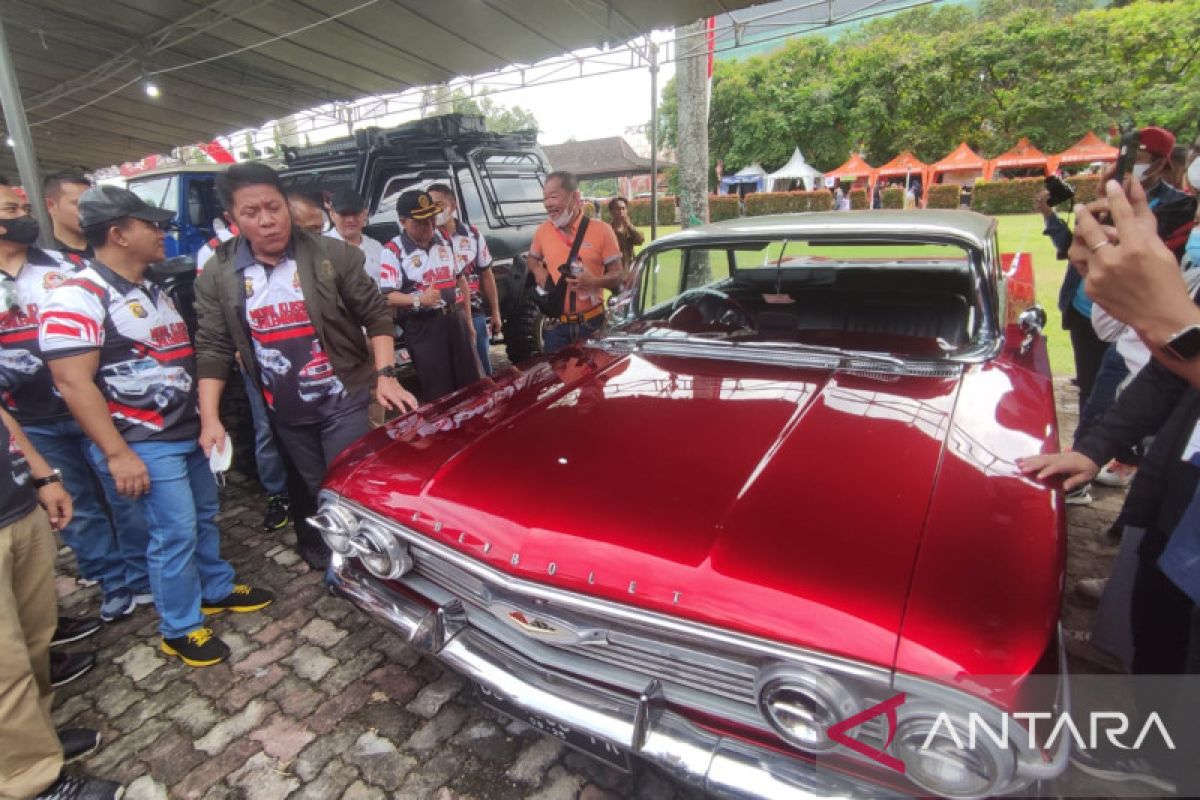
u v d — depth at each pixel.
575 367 2.40
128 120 9.51
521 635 1.57
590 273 3.68
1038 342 2.70
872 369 2.09
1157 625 1.51
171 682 2.27
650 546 1.32
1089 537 2.88
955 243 2.14
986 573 1.18
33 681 1.73
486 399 2.17
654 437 1.73
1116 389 2.85
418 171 5.31
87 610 2.78
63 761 1.85
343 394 2.48
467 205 5.43
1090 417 3.02
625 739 1.33
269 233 2.15
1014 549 1.24
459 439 1.86
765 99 31.44
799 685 1.14
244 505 3.70
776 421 1.77
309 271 2.28
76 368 1.91
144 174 6.04
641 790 1.76
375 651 2.40
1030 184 22.73
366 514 1.75
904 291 2.63
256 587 2.84
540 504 1.50
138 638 2.53
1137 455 2.70
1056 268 9.10
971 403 1.80
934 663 1.05
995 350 2.08
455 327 3.52
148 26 6.27
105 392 2.04
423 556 1.74
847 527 1.30
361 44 6.64
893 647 1.08
